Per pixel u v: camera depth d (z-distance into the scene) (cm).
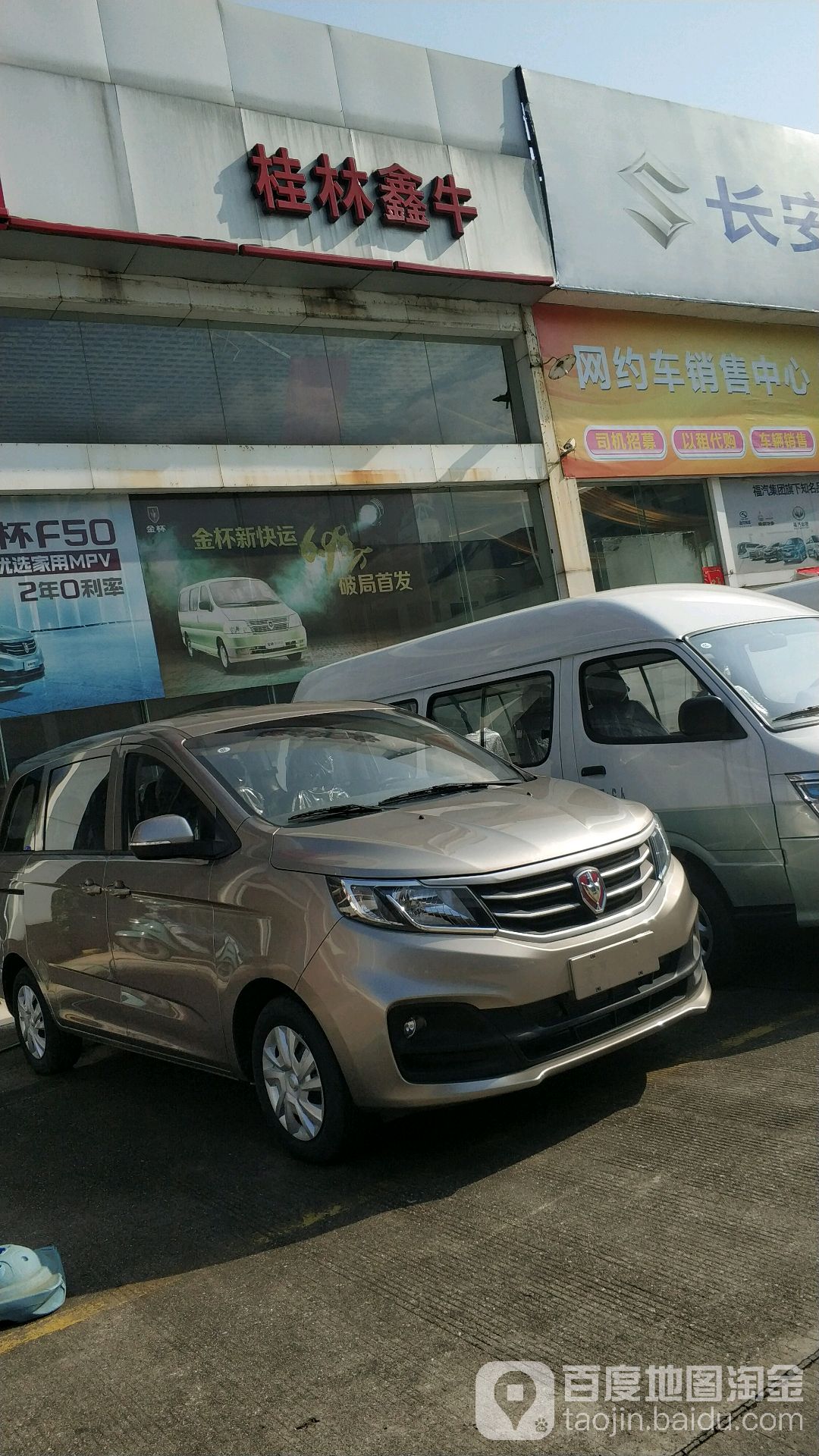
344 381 1459
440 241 1465
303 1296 325
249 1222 386
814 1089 413
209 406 1348
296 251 1337
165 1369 298
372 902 399
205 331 1361
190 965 467
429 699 751
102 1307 342
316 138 1373
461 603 1521
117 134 1234
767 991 561
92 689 1231
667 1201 343
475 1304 304
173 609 1294
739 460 1808
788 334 1908
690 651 609
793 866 549
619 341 1692
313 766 504
